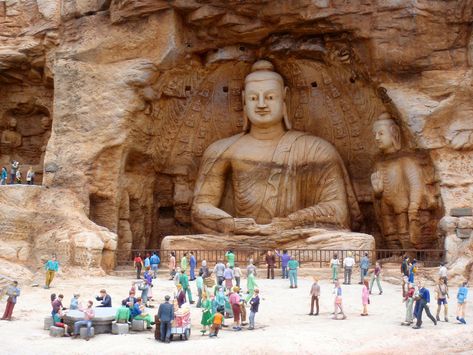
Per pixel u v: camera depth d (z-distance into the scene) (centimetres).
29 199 2288
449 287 2064
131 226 2612
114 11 2441
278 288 1947
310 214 2500
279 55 2586
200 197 2628
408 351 1273
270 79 2608
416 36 2319
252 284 1720
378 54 2352
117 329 1433
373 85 2462
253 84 2616
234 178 2642
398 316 1594
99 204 2475
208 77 2670
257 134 2659
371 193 2633
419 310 1469
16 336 1381
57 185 2417
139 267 2128
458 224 2242
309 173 2584
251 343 1316
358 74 2509
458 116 2353
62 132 2466
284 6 2361
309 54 2552
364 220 2697
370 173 2645
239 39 2528
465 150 2352
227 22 2423
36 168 2858
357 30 2353
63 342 1343
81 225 2247
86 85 2472
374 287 1994
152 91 2503
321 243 2347
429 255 2400
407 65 2353
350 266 2033
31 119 2905
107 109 2455
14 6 2733
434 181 2392
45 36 2648
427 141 2355
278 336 1375
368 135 2614
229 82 2719
